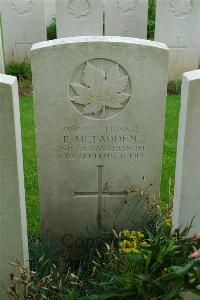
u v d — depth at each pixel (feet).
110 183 5.71
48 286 4.81
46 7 14.40
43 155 5.51
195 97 4.26
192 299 4.75
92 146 5.52
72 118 5.38
